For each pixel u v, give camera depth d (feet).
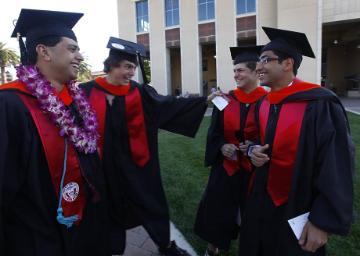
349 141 5.95
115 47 8.81
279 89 6.89
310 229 5.88
